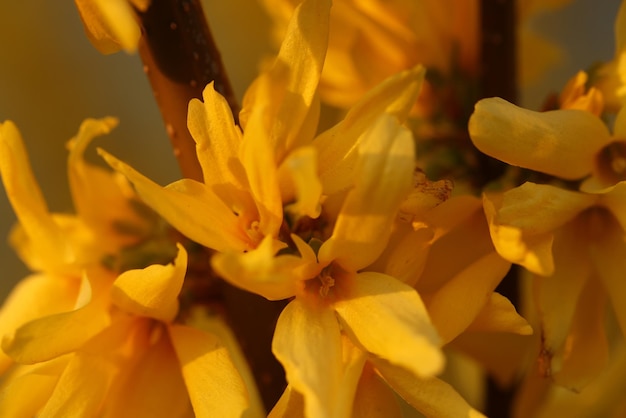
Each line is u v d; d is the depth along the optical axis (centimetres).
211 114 16
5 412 18
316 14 16
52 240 19
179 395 17
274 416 16
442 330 16
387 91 16
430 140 20
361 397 16
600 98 18
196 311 19
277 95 16
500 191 19
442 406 16
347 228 16
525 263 16
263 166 16
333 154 16
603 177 18
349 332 16
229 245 16
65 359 17
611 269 18
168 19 17
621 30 18
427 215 17
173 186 16
